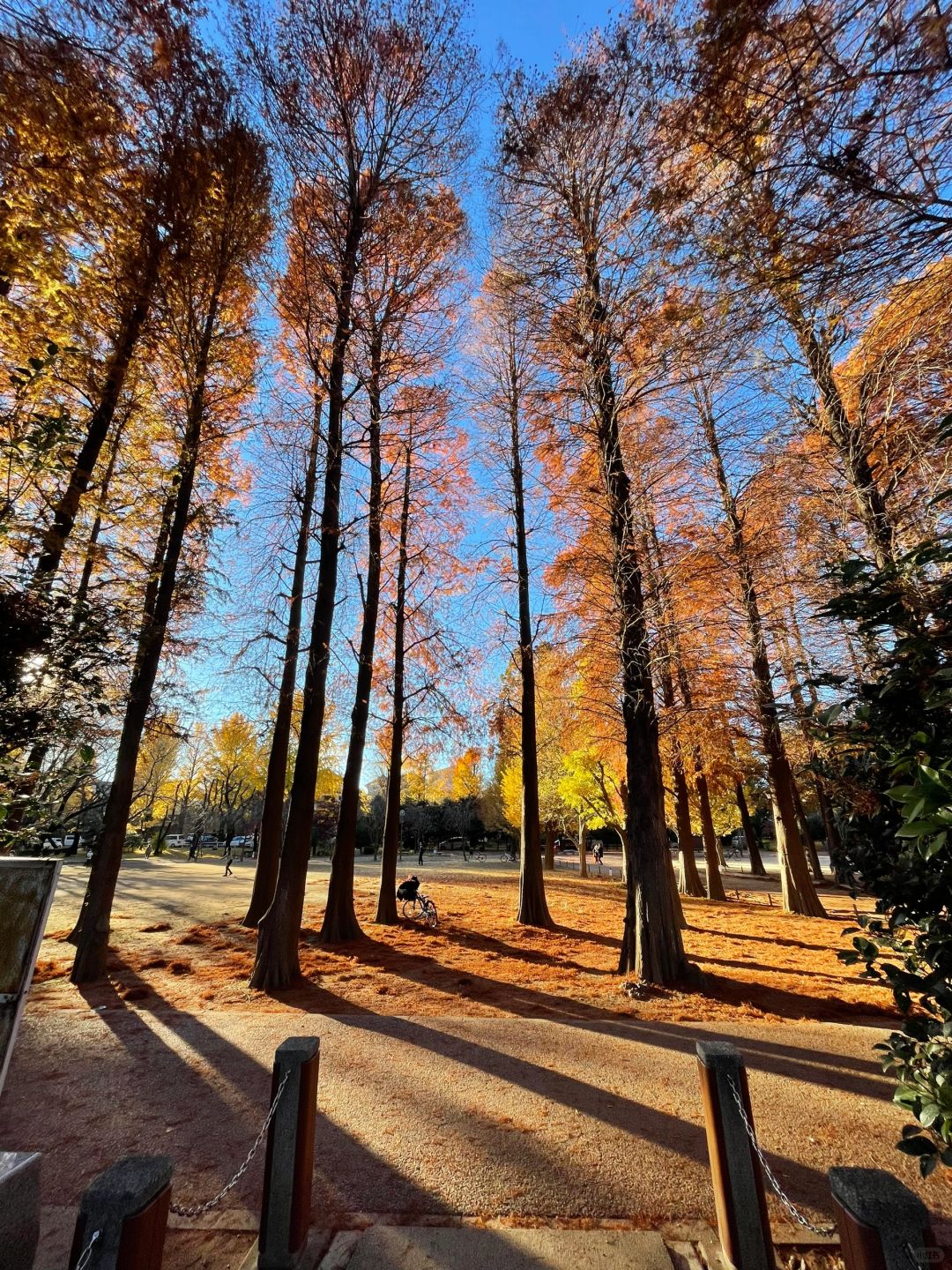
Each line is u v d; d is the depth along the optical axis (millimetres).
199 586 9320
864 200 2871
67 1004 6820
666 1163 3611
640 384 7875
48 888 2811
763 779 19078
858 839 2699
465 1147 3793
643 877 7961
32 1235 2373
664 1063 5105
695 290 3891
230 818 38969
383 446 13477
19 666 3957
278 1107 2916
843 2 2404
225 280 9523
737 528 8898
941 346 3879
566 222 8266
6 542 5355
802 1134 3918
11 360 6426
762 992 7379
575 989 7559
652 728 8445
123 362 7738
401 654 15297
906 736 2426
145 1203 2016
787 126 2746
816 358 5723
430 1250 2861
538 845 13375
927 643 2328
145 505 8797
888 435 4695
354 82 9133
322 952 9836
